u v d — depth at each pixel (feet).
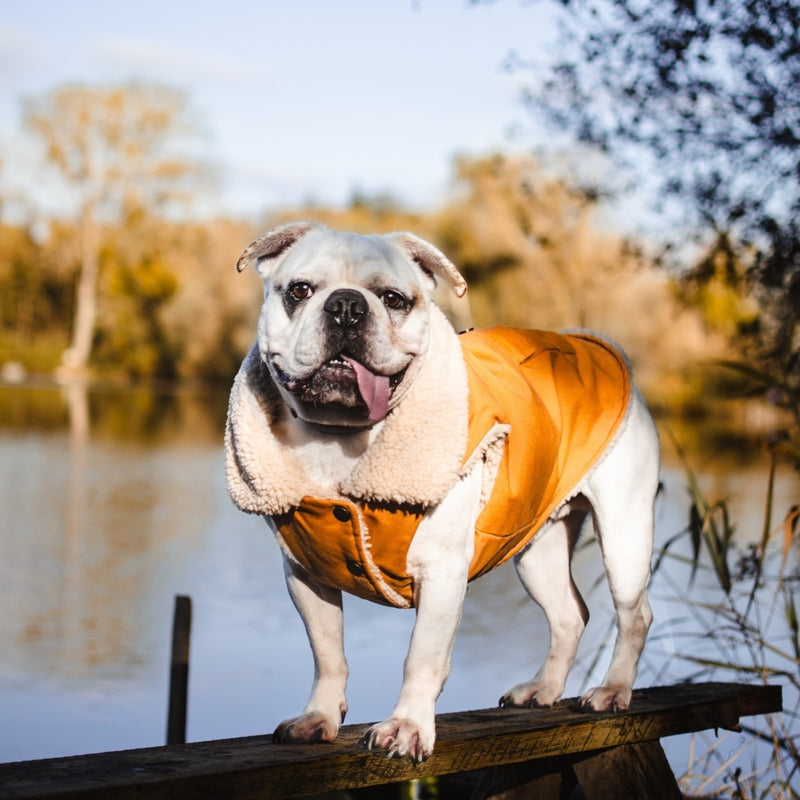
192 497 41.78
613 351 12.26
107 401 100.32
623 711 11.16
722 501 14.67
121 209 143.43
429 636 9.37
